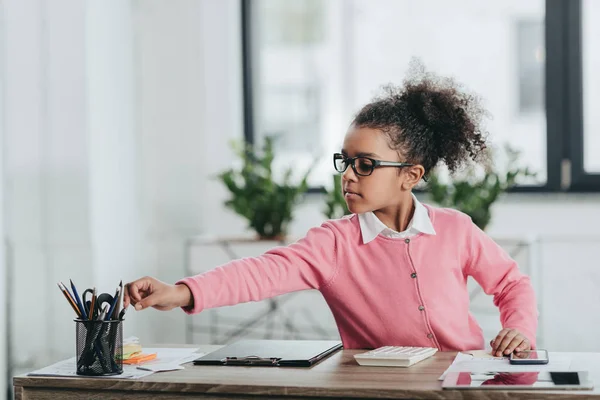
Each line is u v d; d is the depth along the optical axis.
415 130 1.71
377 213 1.77
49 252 3.30
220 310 3.61
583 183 3.75
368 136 1.68
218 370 1.53
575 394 1.28
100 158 3.40
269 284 1.70
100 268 3.36
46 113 3.30
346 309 1.76
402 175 1.70
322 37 4.00
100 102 3.41
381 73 3.94
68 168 3.30
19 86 3.30
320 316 3.52
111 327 1.49
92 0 3.35
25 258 3.30
